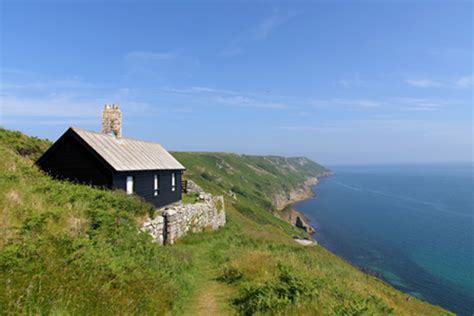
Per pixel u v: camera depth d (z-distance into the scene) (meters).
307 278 10.64
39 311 4.96
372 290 16.58
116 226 10.73
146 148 24.05
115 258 8.34
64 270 6.38
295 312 7.40
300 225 77.50
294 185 166.75
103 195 13.66
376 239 66.25
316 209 111.06
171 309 7.89
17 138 21.22
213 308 8.83
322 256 27.83
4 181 9.89
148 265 9.48
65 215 9.09
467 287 40.38
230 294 9.89
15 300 4.96
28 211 8.26
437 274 45.19
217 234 23.52
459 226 76.94
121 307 6.26
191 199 28.69
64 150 18.03
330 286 10.87
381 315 9.55
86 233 9.14
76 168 17.78
